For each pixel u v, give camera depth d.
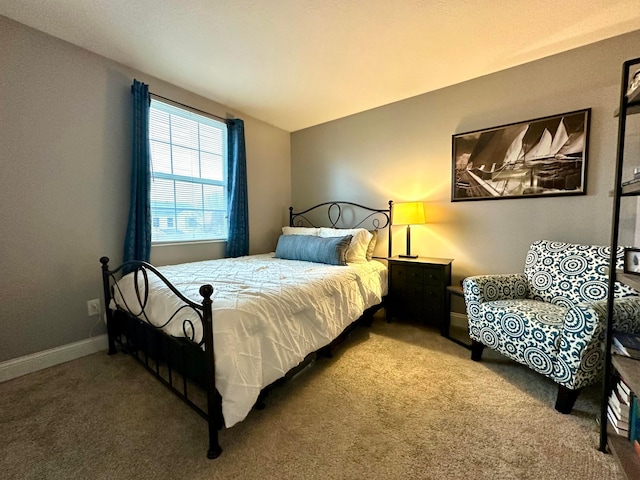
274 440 1.29
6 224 1.83
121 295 1.95
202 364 1.28
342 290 2.11
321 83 2.65
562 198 2.22
